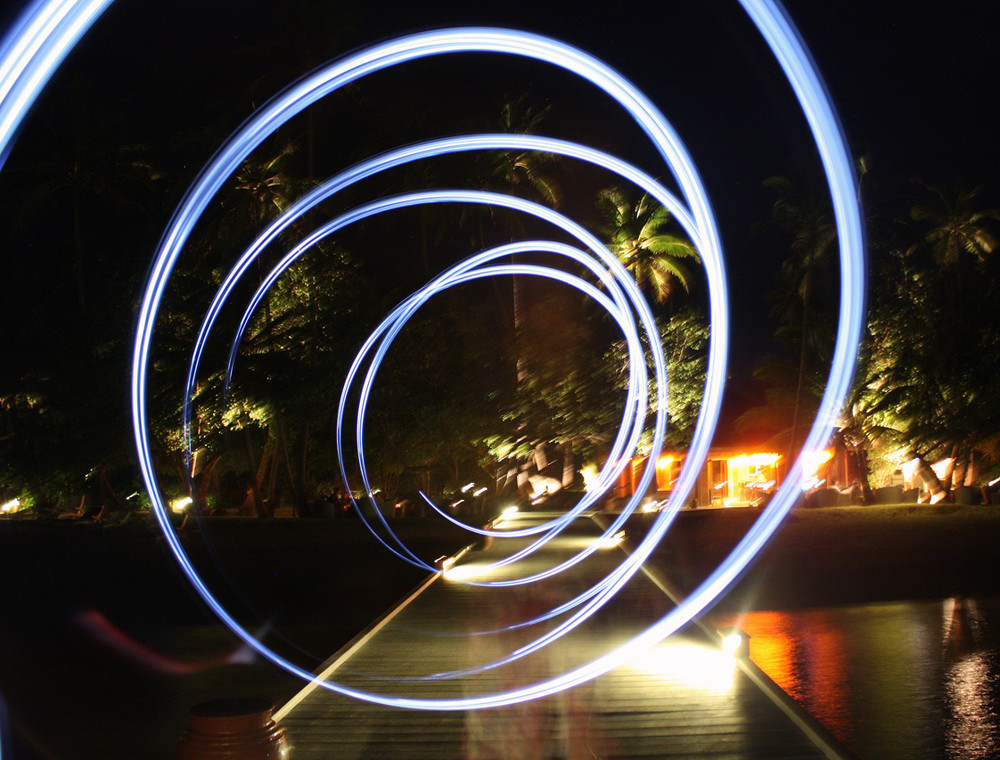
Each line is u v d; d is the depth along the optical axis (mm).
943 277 38281
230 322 33844
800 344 44688
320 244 36844
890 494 38875
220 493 42812
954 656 10680
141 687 9914
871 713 8320
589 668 9688
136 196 40656
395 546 25859
